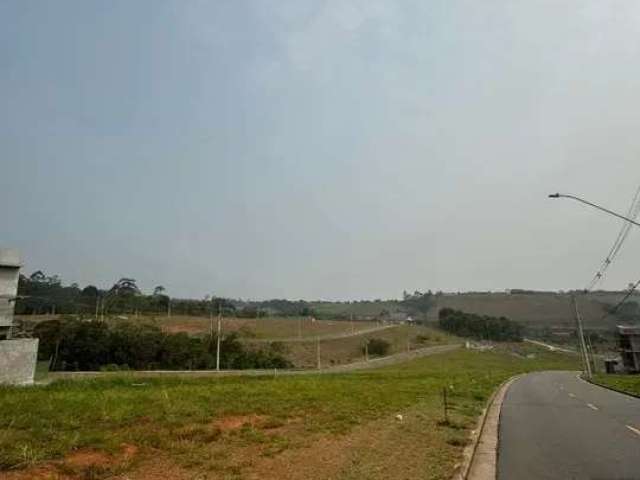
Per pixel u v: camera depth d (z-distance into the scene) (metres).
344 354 99.38
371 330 128.88
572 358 125.81
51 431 11.05
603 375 66.44
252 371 64.81
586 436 16.06
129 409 14.76
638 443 14.59
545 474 10.97
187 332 88.38
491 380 49.62
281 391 24.92
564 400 30.12
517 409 25.08
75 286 114.69
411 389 31.64
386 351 107.00
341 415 17.19
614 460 12.25
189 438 11.60
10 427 11.38
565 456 12.88
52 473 8.35
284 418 15.91
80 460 9.23
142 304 112.25
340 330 122.56
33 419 12.30
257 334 102.19
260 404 18.58
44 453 9.27
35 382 33.84
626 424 18.77
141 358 71.62
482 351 124.56
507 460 12.53
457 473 10.43
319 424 15.17
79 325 69.81
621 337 89.00
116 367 65.12
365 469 10.05
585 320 99.38
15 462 8.64
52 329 68.06
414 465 10.73
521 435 16.58
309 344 102.69
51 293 109.00
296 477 9.16
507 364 105.12
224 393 22.19
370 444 12.65
